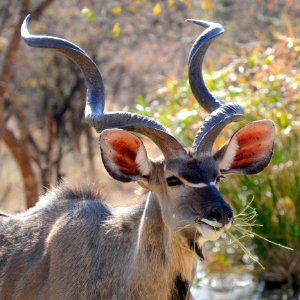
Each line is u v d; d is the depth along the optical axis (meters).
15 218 13.66
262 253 21.36
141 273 11.47
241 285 21.53
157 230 11.35
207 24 13.00
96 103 11.93
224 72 22.91
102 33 32.59
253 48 27.00
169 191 11.03
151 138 11.26
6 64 23.42
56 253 12.38
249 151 11.79
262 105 21.88
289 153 21.45
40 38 12.11
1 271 13.00
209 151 11.23
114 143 11.22
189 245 10.98
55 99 33.81
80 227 12.40
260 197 21.14
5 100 33.09
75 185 13.43
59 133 33.53
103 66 34.22
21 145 23.92
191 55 12.56
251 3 34.31
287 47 23.72
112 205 13.05
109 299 11.83
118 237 11.98
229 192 21.41
